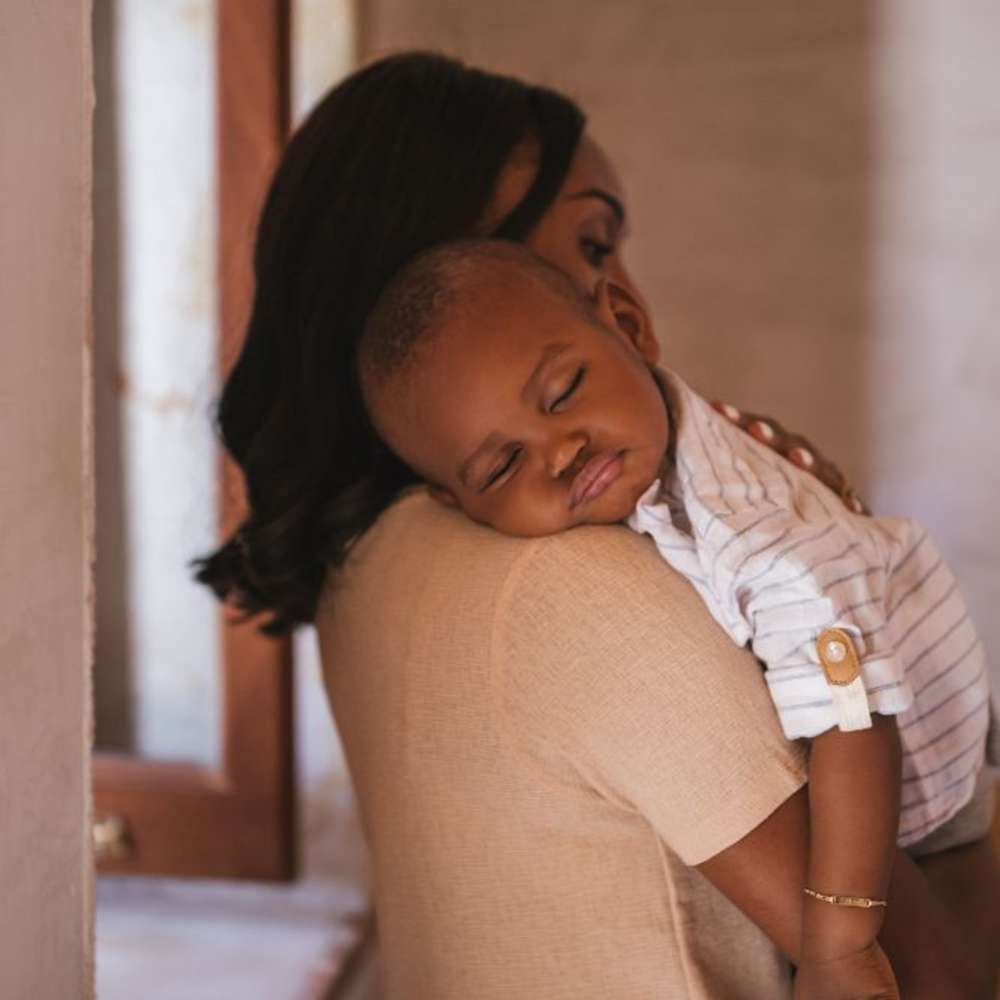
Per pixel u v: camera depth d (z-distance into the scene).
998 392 2.26
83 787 0.85
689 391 1.01
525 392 0.98
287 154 1.16
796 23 2.23
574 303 1.02
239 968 2.20
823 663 0.87
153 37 2.11
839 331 2.29
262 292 1.17
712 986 0.95
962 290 2.25
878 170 2.25
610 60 2.28
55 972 0.82
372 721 1.06
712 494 0.94
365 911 2.33
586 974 0.96
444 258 1.04
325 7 2.03
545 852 0.96
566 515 0.97
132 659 2.33
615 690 0.89
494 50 2.28
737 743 0.87
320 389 1.13
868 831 0.86
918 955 0.94
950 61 2.20
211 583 1.22
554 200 1.12
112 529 2.29
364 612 1.07
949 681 1.01
